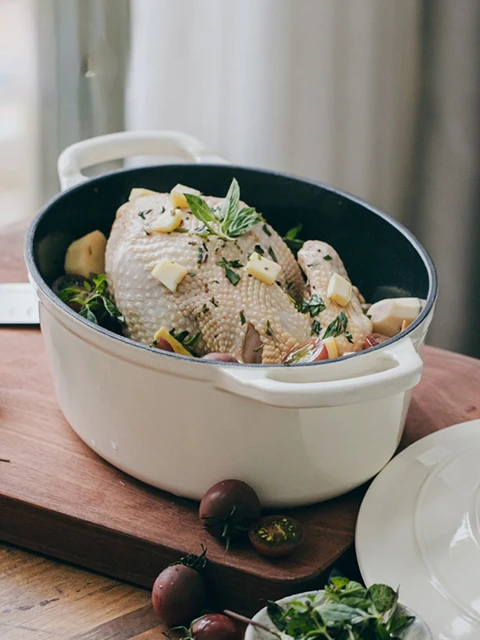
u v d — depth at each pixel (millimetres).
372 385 812
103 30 1435
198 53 1377
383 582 835
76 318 871
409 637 776
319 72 1328
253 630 781
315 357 906
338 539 886
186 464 886
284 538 863
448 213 1373
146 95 1434
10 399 1017
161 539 875
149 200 1012
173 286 945
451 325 1441
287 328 943
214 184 1101
